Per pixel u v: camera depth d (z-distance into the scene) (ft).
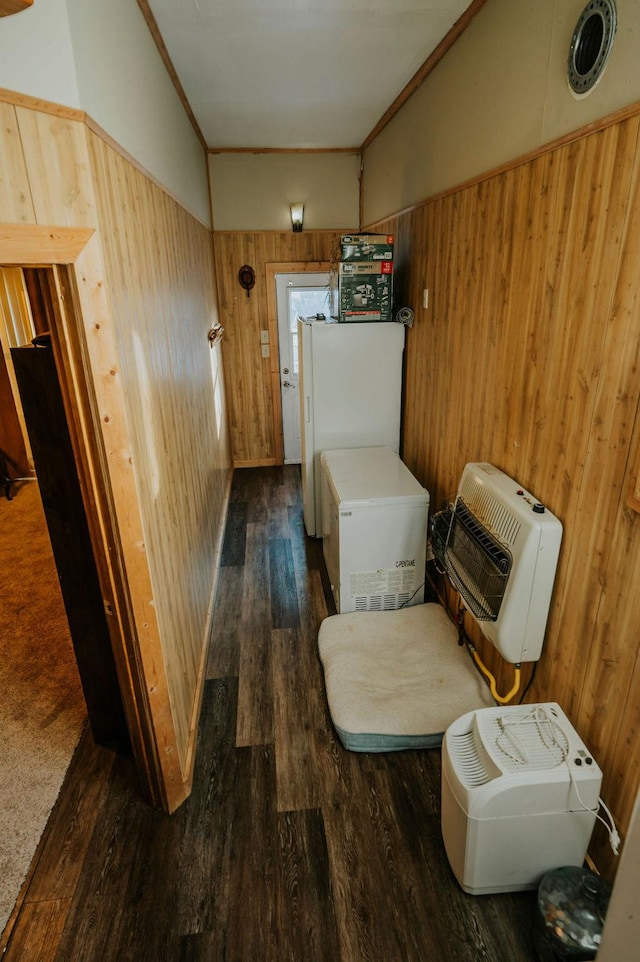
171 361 7.73
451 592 9.71
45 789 6.79
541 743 5.30
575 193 5.17
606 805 5.22
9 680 8.79
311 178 15.84
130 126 5.93
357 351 11.37
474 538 6.68
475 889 5.41
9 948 5.12
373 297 11.19
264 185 15.76
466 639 8.86
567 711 5.85
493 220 7.01
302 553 12.62
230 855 5.93
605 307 4.82
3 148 3.88
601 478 5.01
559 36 5.32
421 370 10.64
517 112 6.27
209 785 6.79
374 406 11.87
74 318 4.50
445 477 9.50
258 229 16.15
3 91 3.81
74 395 4.75
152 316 6.55
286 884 5.63
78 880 5.70
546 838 5.16
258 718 7.87
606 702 5.15
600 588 5.13
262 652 9.29
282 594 10.99
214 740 7.50
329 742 7.43
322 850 5.97
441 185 9.01
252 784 6.80
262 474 17.88
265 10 7.16
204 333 11.95
